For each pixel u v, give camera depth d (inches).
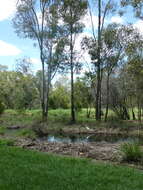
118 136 1108.5
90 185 330.0
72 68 1657.2
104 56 1566.2
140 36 1481.3
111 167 426.3
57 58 1640.0
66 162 449.1
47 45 1657.2
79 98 1969.7
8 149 545.3
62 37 1610.5
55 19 1604.3
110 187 324.8
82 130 1251.8
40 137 1027.3
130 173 390.6
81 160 474.0
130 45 1050.7
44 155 501.7
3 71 3093.0
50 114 2018.9
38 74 2370.8
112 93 1812.3
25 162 435.2
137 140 944.9
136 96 1728.6
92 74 1665.8
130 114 2135.8
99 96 1631.4
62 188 316.5
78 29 1620.3
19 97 2706.7
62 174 370.3
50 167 407.5
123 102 1814.7
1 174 365.1
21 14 1636.3
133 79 1619.1
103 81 1830.7
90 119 1717.5
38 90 2588.6
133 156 525.0
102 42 1541.6
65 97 2760.8
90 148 688.4
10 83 2832.2
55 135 1106.7
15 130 1195.3
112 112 2070.6
